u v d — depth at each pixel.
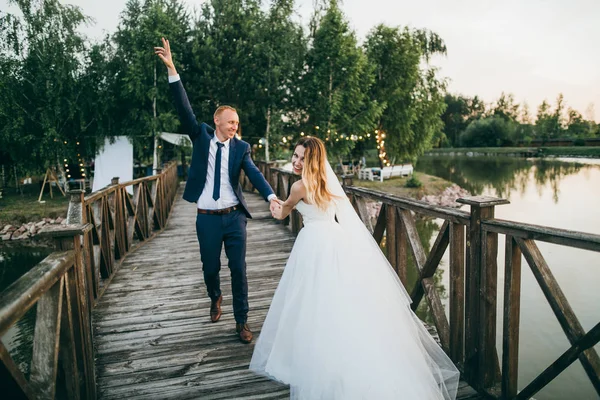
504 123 70.75
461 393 2.41
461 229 2.55
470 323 2.45
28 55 15.76
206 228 2.98
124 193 5.48
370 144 23.42
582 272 7.84
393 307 2.22
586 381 4.48
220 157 2.94
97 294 3.84
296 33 18.31
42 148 15.23
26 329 5.76
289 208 2.52
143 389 2.43
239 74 18.02
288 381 2.27
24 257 10.75
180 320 3.41
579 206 15.23
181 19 17.97
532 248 2.00
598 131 73.88
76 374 1.85
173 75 2.92
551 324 5.74
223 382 2.50
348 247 2.32
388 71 21.44
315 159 2.34
